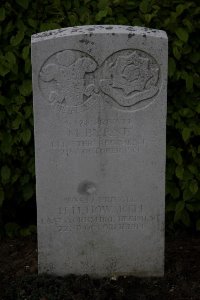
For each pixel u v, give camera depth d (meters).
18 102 2.55
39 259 2.30
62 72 2.16
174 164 2.60
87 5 2.53
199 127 2.55
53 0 2.51
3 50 2.53
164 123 2.19
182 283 2.29
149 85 2.17
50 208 2.26
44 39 2.14
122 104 2.18
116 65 2.15
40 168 2.23
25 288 2.28
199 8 2.49
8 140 2.58
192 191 2.55
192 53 2.54
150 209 2.26
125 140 2.20
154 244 2.29
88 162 2.22
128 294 2.22
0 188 2.62
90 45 2.14
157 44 2.14
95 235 2.28
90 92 2.17
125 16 2.53
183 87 2.56
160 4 2.51
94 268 2.31
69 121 2.19
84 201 2.25
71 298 2.20
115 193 2.24
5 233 2.72
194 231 2.74
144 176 2.23
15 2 2.50
